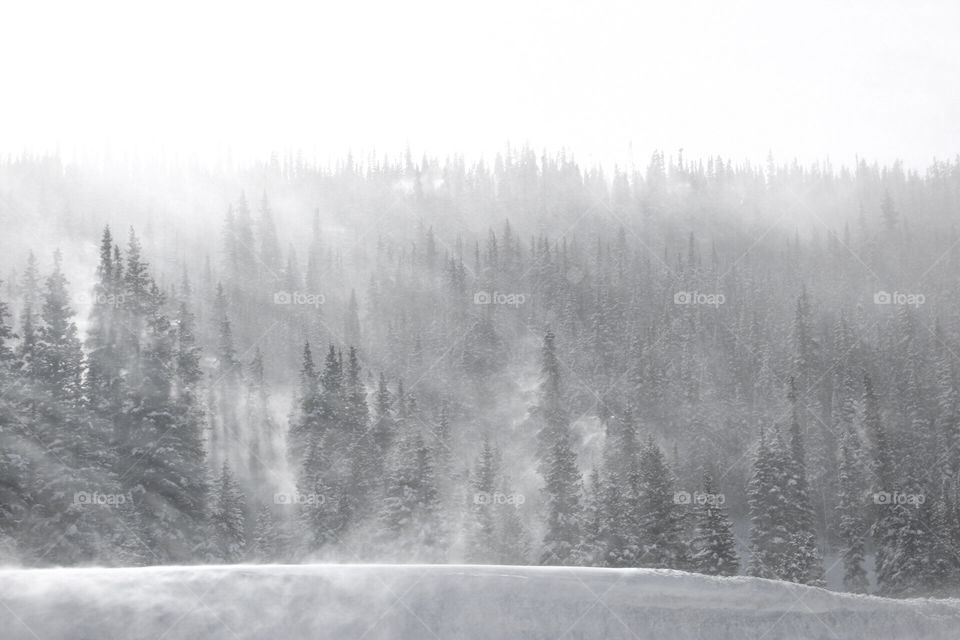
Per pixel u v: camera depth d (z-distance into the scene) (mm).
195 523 40656
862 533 65312
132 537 37750
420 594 21922
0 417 36938
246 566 22281
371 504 50875
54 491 37062
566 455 49438
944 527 57031
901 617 25875
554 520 48188
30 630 18875
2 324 39031
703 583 24625
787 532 51156
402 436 57219
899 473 64938
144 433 39875
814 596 25500
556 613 22297
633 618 22750
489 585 22609
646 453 52969
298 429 54781
